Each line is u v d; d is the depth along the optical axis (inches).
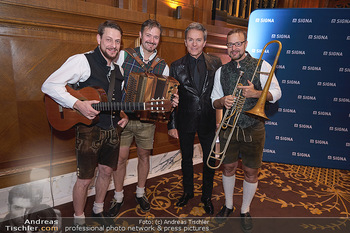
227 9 161.9
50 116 76.6
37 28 86.7
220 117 103.6
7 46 81.9
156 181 124.4
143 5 114.6
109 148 78.3
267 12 138.0
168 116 85.9
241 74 75.3
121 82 79.3
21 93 87.5
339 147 138.4
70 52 94.7
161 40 122.0
